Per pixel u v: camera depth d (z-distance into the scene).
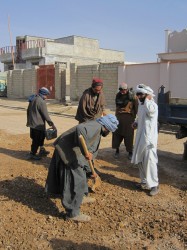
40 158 8.19
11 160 8.12
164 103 7.94
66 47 41.25
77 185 4.90
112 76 22.23
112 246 4.36
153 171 6.01
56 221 4.97
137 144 6.06
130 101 8.21
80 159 4.93
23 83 31.97
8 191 6.05
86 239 4.51
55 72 26.95
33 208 5.37
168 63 17.88
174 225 4.91
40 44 39.84
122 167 7.73
